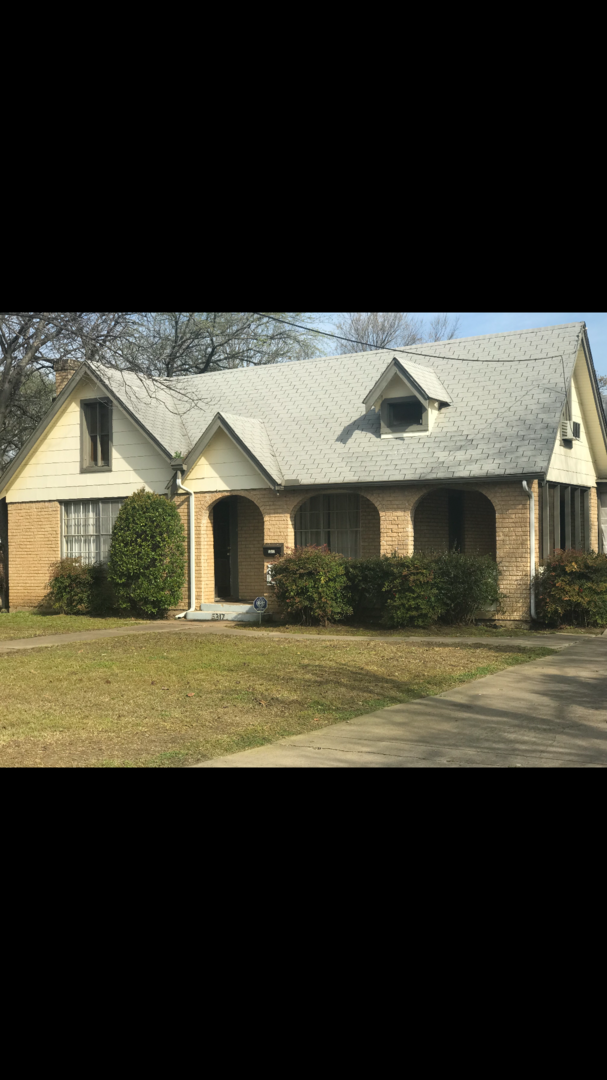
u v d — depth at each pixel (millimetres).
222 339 36344
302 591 19500
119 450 23562
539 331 21844
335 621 19812
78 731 9164
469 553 22641
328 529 22422
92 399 23891
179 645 16375
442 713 10047
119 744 8625
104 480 23797
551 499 20219
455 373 22016
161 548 21500
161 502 21750
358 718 9820
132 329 21172
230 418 21859
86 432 24203
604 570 18703
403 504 19875
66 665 13820
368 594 19172
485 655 14602
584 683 11953
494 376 21312
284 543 21203
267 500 21438
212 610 21859
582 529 22594
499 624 18891
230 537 23781
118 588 21906
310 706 10461
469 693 11273
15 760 8039
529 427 19453
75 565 23156
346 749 8422
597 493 23656
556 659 14219
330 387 23516
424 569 18516
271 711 10172
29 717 9820
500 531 19000
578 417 21906
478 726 9367
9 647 16734
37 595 24922
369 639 17188
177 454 22297
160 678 12469
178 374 35250
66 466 24438
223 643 16625
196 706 10461
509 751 8336
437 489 21859
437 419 20797
